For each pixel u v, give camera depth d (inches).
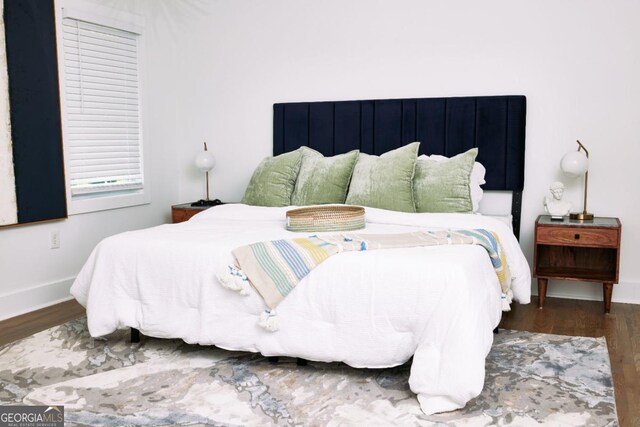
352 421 85.6
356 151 157.0
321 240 108.5
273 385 98.3
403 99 166.1
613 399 92.3
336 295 97.8
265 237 116.3
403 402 91.7
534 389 96.2
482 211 163.2
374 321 95.7
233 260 105.8
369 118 169.9
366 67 172.1
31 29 144.3
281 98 183.6
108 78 172.1
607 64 149.3
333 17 174.4
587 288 156.7
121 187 178.5
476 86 161.0
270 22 182.2
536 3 153.5
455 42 161.9
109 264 115.3
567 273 147.8
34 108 146.1
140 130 184.9
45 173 150.0
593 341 120.6
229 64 189.2
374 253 100.3
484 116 158.1
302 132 178.7
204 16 190.4
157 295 110.7
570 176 154.0
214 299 105.8
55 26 151.1
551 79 154.3
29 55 144.0
